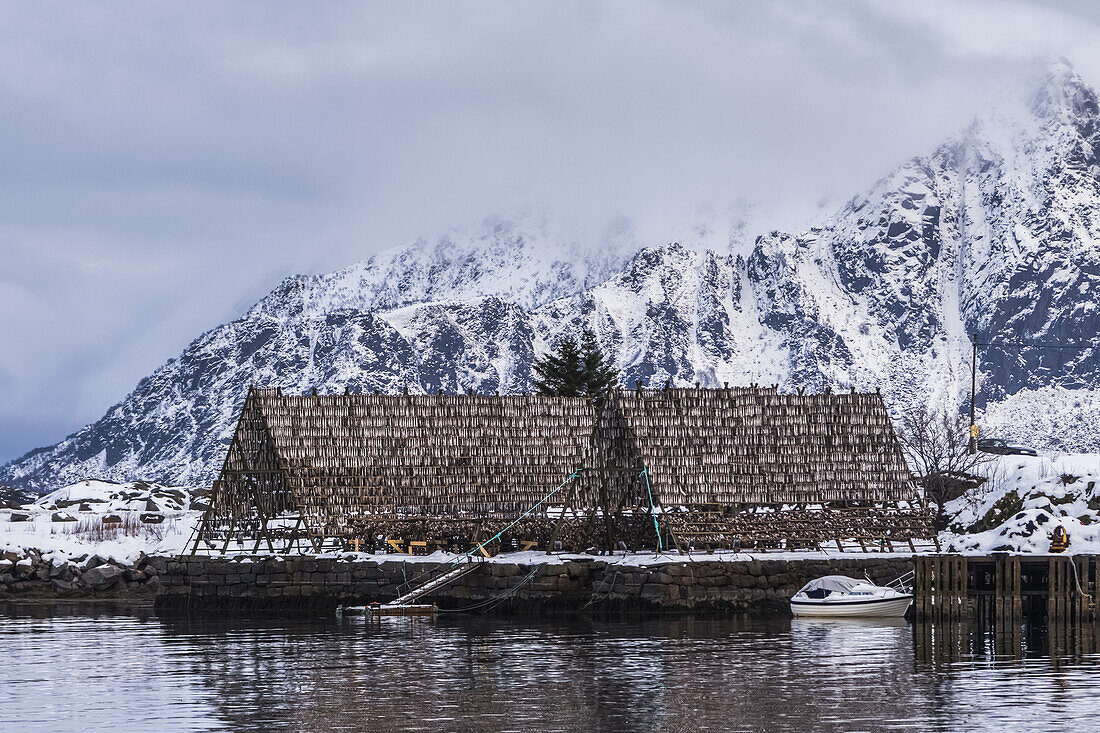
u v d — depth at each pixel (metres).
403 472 84.06
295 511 84.19
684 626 70.00
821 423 86.44
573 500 85.88
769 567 77.19
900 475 85.38
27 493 176.12
